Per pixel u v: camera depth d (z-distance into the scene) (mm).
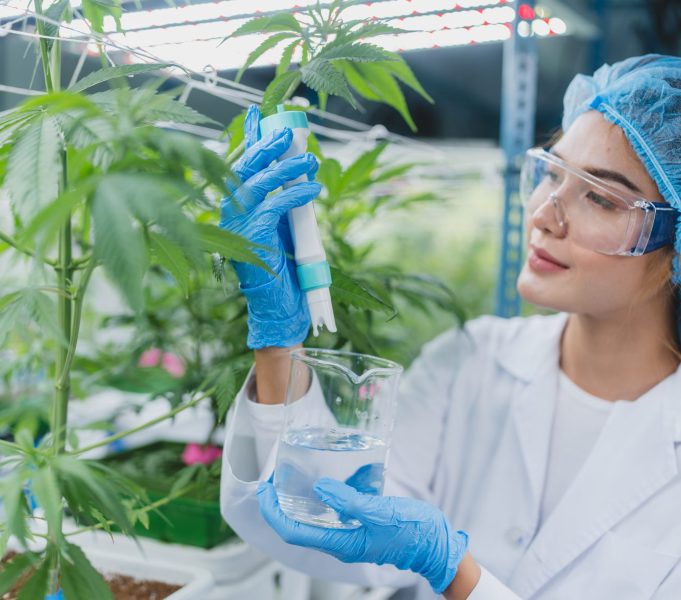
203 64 742
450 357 1112
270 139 628
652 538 879
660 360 960
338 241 924
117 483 651
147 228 482
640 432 920
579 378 1010
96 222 365
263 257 634
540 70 2000
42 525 878
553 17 1411
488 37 1092
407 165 942
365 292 675
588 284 852
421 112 2031
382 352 1103
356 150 1055
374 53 614
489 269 2225
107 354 1105
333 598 1118
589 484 919
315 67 626
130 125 445
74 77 653
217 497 913
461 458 1066
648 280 858
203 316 986
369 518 661
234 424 770
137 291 351
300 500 660
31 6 624
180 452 1079
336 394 659
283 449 664
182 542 885
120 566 831
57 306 618
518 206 1262
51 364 1003
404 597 1045
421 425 1072
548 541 916
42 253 362
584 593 884
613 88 834
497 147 1652
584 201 829
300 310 698
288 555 841
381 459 671
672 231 826
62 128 453
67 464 517
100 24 640
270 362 732
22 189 409
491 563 957
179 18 771
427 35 1005
